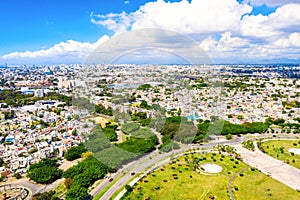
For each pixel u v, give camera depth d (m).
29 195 88.94
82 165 99.62
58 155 121.81
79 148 120.56
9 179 101.44
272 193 86.25
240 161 111.56
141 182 91.12
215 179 94.19
